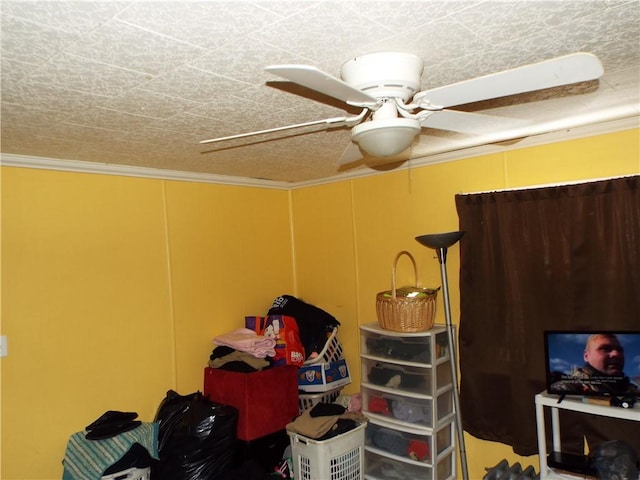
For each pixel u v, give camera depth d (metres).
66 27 1.14
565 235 2.53
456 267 2.99
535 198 2.62
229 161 2.90
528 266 2.63
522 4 1.14
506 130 2.43
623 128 2.40
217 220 3.44
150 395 2.98
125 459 2.45
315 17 1.15
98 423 2.61
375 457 2.96
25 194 2.51
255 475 2.72
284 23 1.18
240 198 3.62
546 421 2.58
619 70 1.67
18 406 2.44
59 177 2.64
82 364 2.68
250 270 3.65
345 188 3.62
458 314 2.98
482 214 2.85
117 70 1.42
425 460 2.72
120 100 1.69
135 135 2.18
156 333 3.03
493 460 2.83
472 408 2.85
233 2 1.06
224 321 3.44
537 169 2.68
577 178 2.54
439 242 2.63
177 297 3.15
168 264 3.12
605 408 2.11
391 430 2.89
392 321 2.83
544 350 2.40
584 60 1.13
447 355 2.89
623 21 1.27
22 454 2.44
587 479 2.17
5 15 1.07
